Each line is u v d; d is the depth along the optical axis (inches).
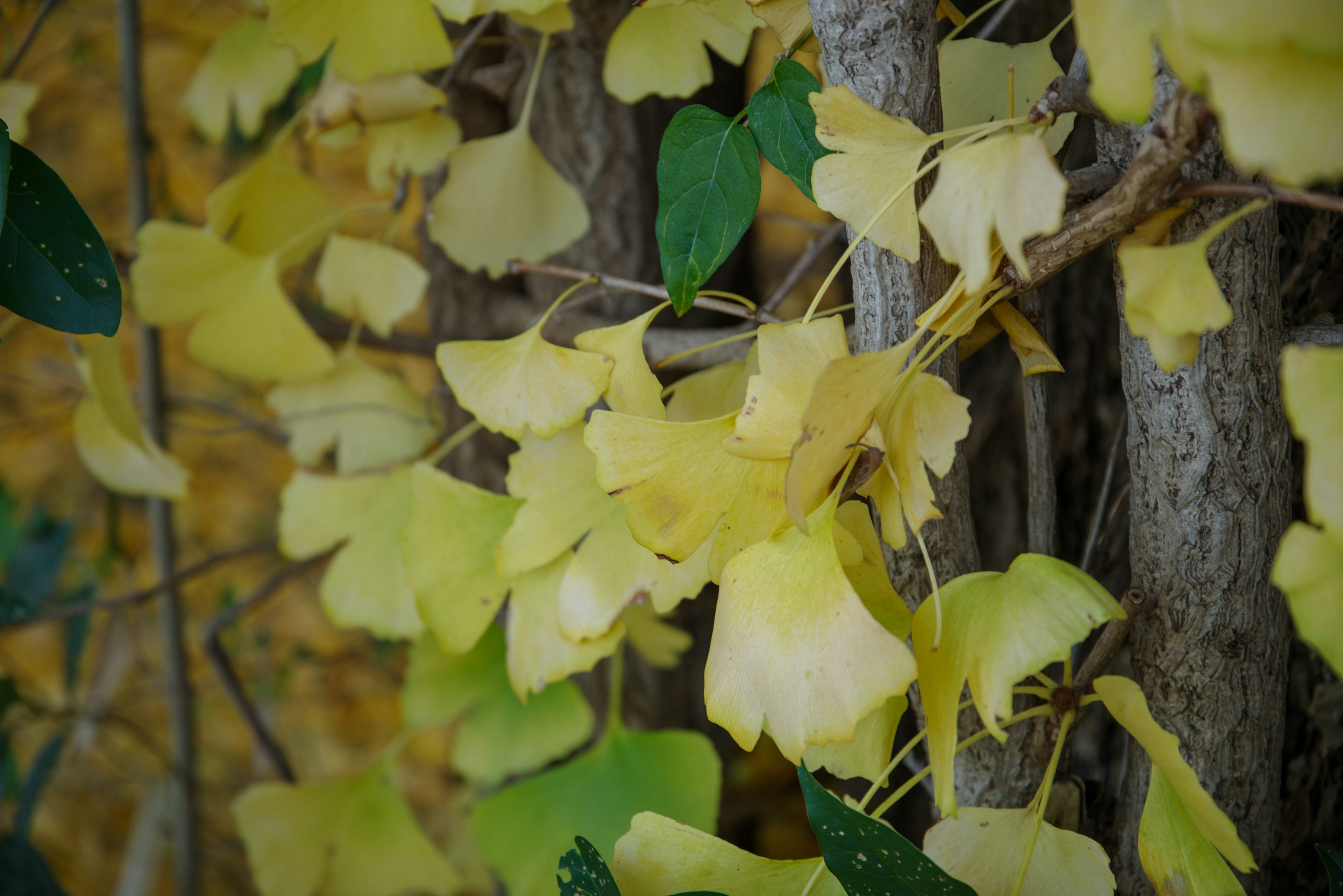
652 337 36.3
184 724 53.1
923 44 29.5
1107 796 34.1
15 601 40.2
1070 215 28.8
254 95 42.3
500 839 37.8
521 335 31.6
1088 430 36.9
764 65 69.7
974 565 31.4
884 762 30.9
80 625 47.6
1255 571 30.2
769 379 28.8
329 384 38.9
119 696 68.6
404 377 40.4
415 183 63.9
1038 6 36.9
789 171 30.5
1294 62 26.3
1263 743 30.9
